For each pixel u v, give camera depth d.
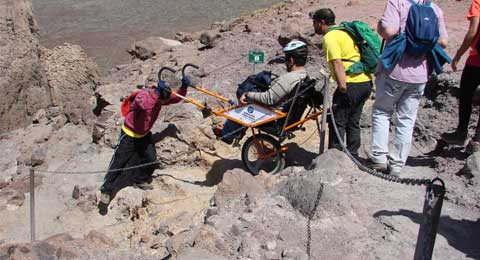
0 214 7.97
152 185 7.93
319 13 6.64
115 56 20.66
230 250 5.33
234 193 6.39
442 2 13.80
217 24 16.25
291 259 5.02
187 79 7.67
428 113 8.01
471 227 5.52
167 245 5.68
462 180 6.28
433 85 8.26
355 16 13.07
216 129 7.64
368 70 6.60
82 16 26.94
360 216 5.68
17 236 7.49
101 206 7.74
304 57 6.97
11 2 12.80
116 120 9.45
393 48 5.86
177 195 7.55
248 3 27.95
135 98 7.55
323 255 5.16
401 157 6.31
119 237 7.19
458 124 6.93
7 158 10.49
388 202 5.91
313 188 5.79
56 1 30.09
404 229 5.47
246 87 7.19
